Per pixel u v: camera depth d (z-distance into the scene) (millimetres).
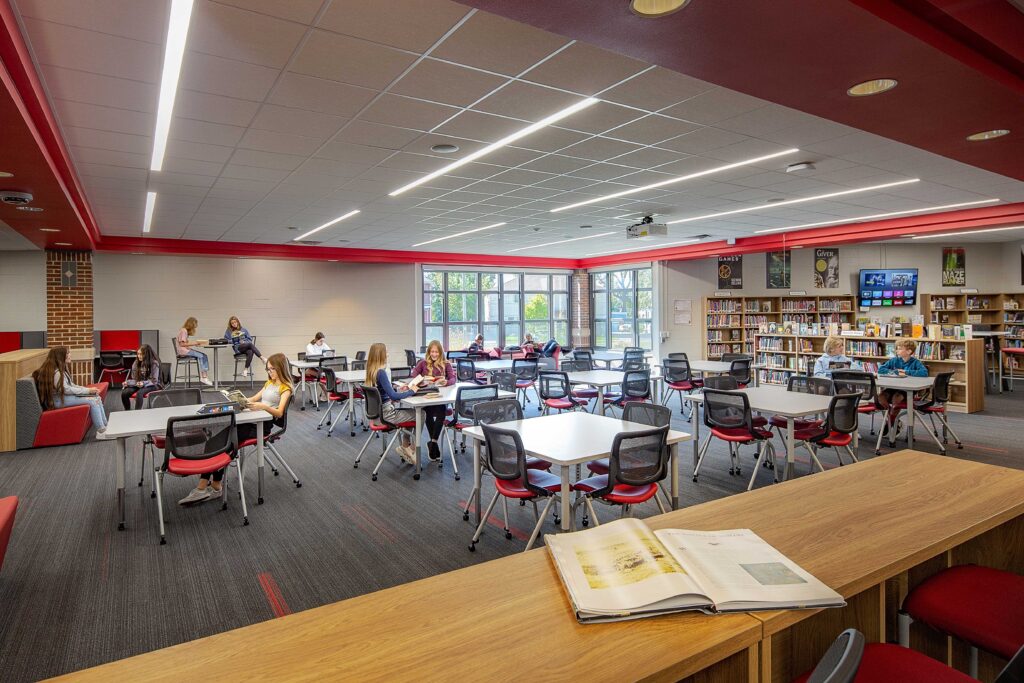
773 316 13156
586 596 1160
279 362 5211
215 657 1021
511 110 4043
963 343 8453
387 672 963
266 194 6629
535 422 4074
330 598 3033
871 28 2252
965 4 2377
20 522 4160
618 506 4418
